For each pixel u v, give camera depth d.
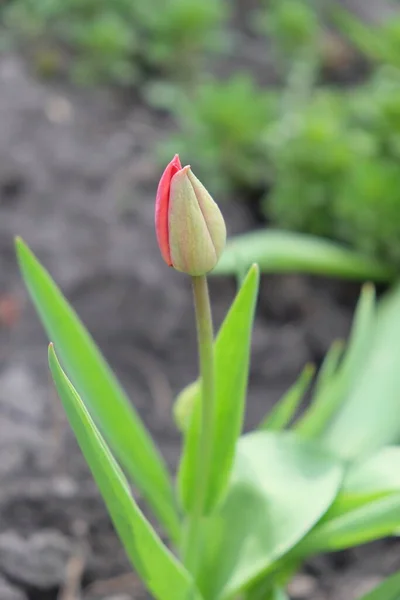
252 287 0.61
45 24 1.92
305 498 0.65
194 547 0.66
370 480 0.66
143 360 1.14
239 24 2.19
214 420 0.63
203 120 1.41
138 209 1.38
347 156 1.27
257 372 1.14
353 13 2.23
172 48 1.81
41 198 1.39
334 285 1.28
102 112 1.67
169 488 0.70
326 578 0.84
